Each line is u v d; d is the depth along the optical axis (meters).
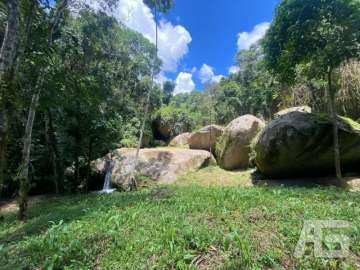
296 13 8.61
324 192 6.64
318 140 9.47
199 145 18.98
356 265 2.92
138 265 3.02
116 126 14.40
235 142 14.58
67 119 13.08
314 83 11.91
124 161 15.36
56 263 3.17
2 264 3.42
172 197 6.70
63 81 9.56
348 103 11.32
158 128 29.06
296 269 2.86
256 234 3.64
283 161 10.23
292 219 4.11
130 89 26.42
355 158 9.57
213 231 3.68
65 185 14.50
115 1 9.48
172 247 3.21
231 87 29.08
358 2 7.86
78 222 4.79
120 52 20.47
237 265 2.90
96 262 3.20
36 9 6.89
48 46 7.77
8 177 11.92
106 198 8.59
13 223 7.16
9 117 4.46
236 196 5.84
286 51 9.23
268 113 20.45
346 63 10.89
